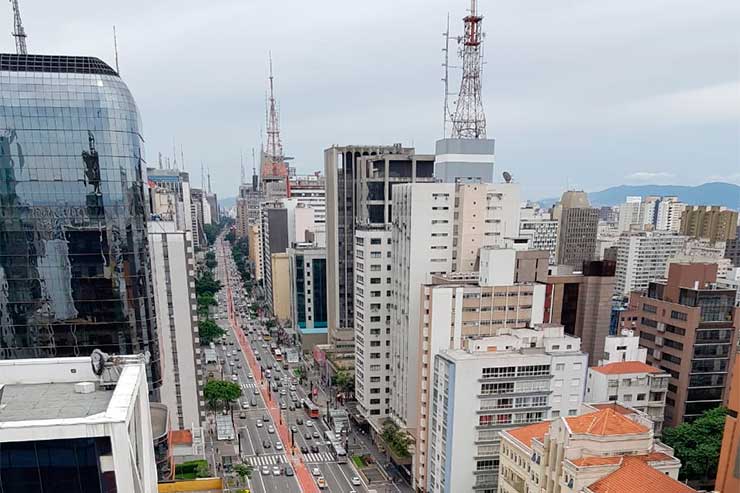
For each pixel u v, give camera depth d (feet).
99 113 274.77
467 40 447.83
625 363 344.08
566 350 293.84
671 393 377.71
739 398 213.25
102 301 288.71
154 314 309.42
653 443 238.27
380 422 402.93
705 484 307.78
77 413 109.60
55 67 274.98
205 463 335.47
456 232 360.69
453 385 276.62
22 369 128.98
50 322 285.02
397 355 380.58
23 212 273.95
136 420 116.88
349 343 538.47
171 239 360.07
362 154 548.72
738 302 449.06
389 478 356.18
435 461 304.91
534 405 287.89
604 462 195.72
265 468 364.99
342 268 562.25
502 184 360.07
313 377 556.51
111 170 280.10
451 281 330.54
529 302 323.98
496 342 293.84
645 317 402.31
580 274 399.44
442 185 348.18
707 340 362.94
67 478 95.40
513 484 246.88
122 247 287.48
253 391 516.73
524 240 364.99
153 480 138.92
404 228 359.66
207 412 459.73
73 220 279.49
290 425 441.27
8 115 267.39
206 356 599.98
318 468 369.30
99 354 128.77
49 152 272.72
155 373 309.83
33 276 279.69
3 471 92.89
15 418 107.14
